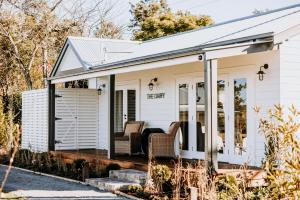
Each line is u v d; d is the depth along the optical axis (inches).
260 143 462.6
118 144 625.3
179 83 589.9
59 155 671.8
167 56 454.6
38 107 781.3
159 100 630.5
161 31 1307.8
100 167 527.5
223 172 402.0
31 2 1101.7
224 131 512.7
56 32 1177.4
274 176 216.1
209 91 400.5
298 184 202.1
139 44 789.2
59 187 481.1
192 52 420.5
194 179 397.7
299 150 214.2
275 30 399.2
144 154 620.7
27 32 1108.5
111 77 567.5
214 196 339.6
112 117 567.5
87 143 764.0
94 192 449.7
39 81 1218.0
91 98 770.8
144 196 415.2
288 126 230.2
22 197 418.6
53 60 1227.2
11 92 1089.4
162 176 423.8
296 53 453.4
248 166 463.8
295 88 451.8
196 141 556.1
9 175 578.6
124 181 475.2
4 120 793.6
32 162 641.6
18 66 1119.6
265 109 459.5
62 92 745.0
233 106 500.1
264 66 460.8
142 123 639.8
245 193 327.0
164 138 540.4
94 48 765.3
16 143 260.1
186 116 577.0
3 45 1109.1
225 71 510.3
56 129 737.6
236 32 511.5
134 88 687.7
